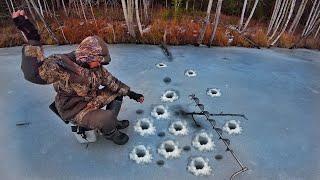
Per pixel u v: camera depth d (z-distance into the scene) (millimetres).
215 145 3725
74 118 3242
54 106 3322
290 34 8422
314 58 7020
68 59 2984
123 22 7602
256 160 3588
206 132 3902
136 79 5035
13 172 3389
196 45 7020
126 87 3404
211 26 7762
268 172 3457
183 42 7043
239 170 3436
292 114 4410
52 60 2873
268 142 3854
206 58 6090
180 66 5582
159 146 3680
